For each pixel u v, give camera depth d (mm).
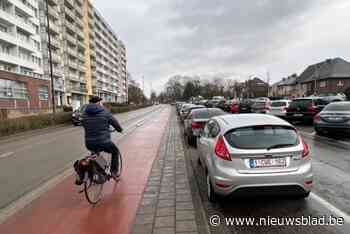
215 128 4730
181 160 7254
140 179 5582
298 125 14812
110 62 109250
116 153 5230
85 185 4188
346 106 10008
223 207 4062
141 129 15633
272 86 93688
